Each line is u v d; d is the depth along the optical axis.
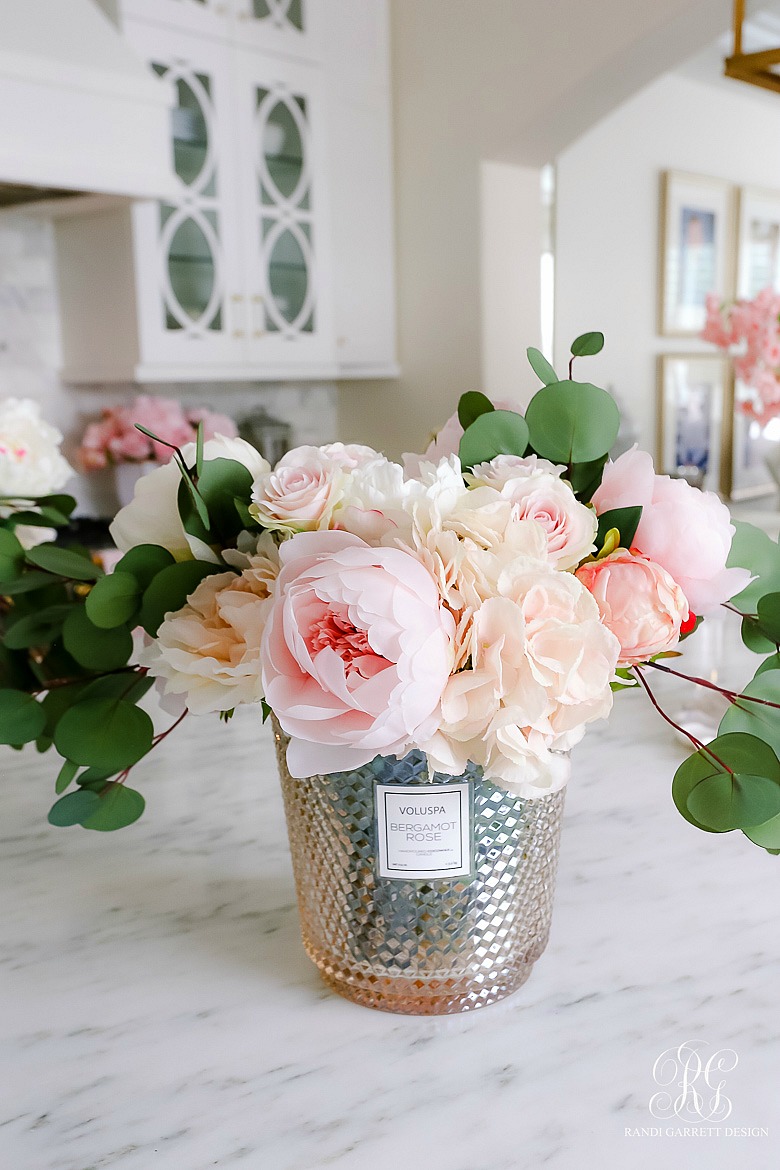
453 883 0.58
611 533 0.55
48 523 0.98
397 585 0.48
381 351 3.41
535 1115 0.53
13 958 0.69
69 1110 0.54
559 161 4.12
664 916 0.73
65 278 2.79
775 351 1.54
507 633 0.49
